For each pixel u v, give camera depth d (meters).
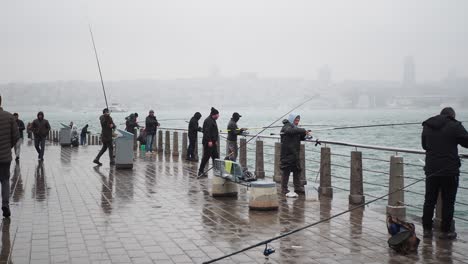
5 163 9.51
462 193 19.38
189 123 20.20
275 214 9.84
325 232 8.37
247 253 7.20
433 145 8.05
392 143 51.91
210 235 8.22
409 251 7.18
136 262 6.78
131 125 27.34
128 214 9.90
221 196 11.83
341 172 25.75
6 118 9.54
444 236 7.98
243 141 16.17
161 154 23.61
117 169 17.55
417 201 17.28
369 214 9.76
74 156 23.27
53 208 10.52
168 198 11.71
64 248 7.45
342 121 117.44
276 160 14.09
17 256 7.04
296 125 12.12
